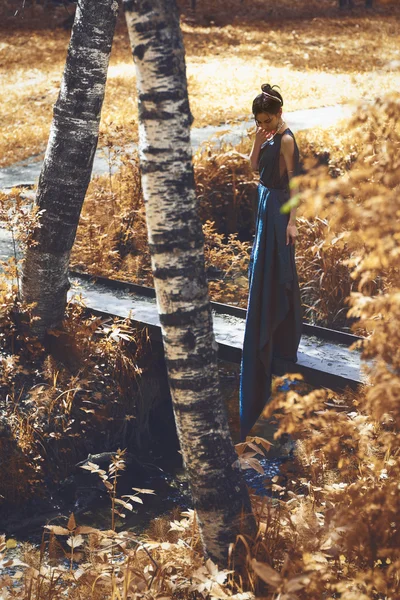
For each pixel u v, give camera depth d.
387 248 2.23
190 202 3.17
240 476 3.48
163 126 3.06
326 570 2.79
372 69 19.47
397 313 2.43
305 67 20.47
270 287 4.58
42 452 5.23
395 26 27.86
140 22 2.98
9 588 3.47
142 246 7.77
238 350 5.39
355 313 2.52
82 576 3.34
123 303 6.38
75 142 5.43
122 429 5.72
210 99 16.17
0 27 26.67
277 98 4.36
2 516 4.90
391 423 3.28
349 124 2.53
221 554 3.43
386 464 3.30
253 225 9.14
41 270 5.67
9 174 10.52
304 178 2.28
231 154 8.98
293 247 4.59
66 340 5.86
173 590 3.22
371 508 2.80
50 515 4.93
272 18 30.61
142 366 5.94
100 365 5.81
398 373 2.56
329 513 2.94
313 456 4.28
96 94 5.36
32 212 5.58
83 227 7.68
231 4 32.44
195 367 3.29
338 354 5.21
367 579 2.68
